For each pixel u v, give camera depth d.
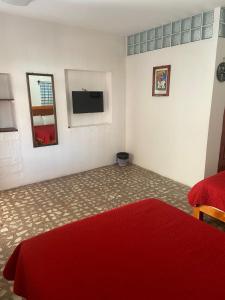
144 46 3.93
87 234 1.53
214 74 3.03
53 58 3.53
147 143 4.23
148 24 3.52
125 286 1.13
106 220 1.70
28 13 3.07
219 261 1.29
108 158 4.56
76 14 3.12
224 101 3.27
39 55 3.40
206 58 3.07
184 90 3.42
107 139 4.45
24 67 3.32
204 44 3.06
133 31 3.90
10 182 3.53
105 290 1.11
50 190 3.47
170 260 1.30
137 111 4.32
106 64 4.10
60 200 3.16
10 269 1.48
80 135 4.09
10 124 3.51
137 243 1.45
